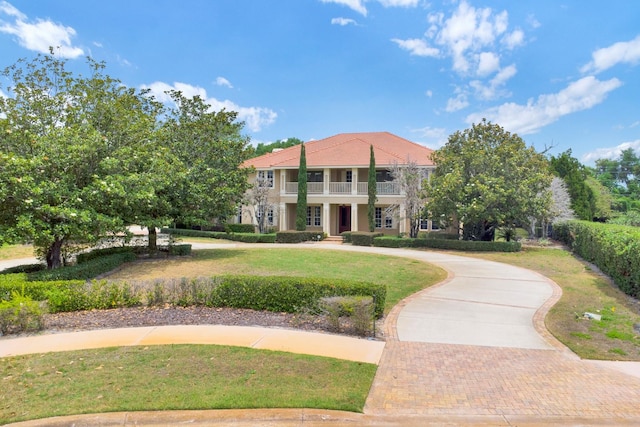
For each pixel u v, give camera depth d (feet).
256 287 28.66
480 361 19.63
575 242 67.51
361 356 19.90
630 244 35.91
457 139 78.79
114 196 41.93
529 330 25.17
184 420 13.76
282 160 106.93
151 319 26.23
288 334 23.25
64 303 28.02
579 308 31.14
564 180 106.52
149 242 59.62
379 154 99.71
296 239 88.43
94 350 20.31
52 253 43.16
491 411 14.61
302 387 16.06
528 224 75.51
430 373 18.02
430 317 28.04
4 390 15.78
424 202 80.69
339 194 97.76
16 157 36.24
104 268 44.86
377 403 15.08
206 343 21.42
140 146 48.91
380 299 27.12
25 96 43.06
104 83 49.19
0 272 43.93
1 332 23.18
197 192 55.52
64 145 39.50
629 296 35.40
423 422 13.84
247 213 109.09
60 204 38.65
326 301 24.36
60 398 15.07
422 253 68.44
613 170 243.81
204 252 65.10
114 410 14.16
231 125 64.39
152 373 17.33
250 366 18.17
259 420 13.80
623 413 14.52
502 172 70.79
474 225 77.66
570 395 15.94
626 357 20.47
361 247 78.54
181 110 61.62
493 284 40.88
